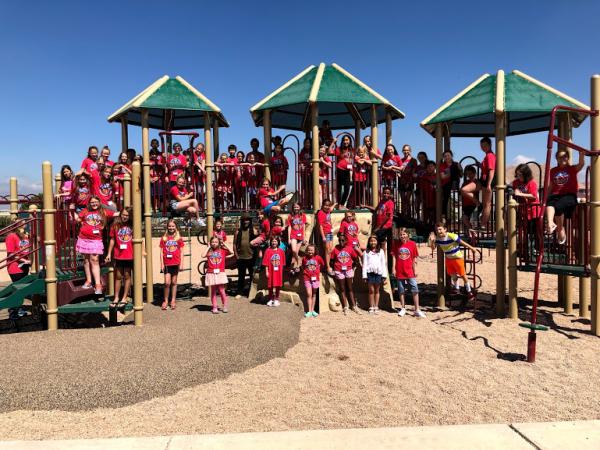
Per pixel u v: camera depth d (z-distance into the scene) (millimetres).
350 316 9180
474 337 7555
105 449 3396
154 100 10320
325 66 11047
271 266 9203
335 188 10523
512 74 9477
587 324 8438
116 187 10281
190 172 10695
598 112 7367
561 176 7973
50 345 6086
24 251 9047
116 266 7871
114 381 5023
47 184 7367
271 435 3621
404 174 11062
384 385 5449
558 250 8594
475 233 9625
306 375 5816
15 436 4055
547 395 5133
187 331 7043
